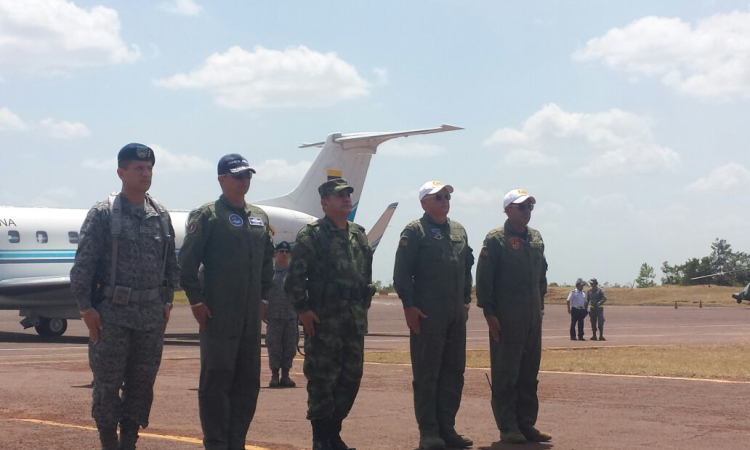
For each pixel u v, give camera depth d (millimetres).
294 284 7301
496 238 8414
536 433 8344
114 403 6461
